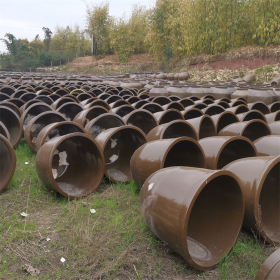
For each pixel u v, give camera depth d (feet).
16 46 145.18
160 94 34.94
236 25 68.28
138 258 8.79
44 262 8.48
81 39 143.13
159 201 8.54
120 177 14.61
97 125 18.76
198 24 72.43
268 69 55.67
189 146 12.30
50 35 175.11
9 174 12.21
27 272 8.08
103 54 133.28
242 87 33.40
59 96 28.76
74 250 8.93
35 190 12.68
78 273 8.12
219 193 9.83
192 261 7.91
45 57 132.26
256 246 9.55
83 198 12.28
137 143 15.64
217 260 8.65
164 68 88.99
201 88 36.35
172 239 8.00
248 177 9.72
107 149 16.76
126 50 112.27
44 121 19.85
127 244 9.39
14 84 37.78
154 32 90.89
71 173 14.33
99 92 35.40
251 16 66.13
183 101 28.02
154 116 19.02
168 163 13.88
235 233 9.11
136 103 24.58
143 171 11.69
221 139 12.92
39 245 9.16
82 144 13.79
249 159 10.57
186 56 83.46
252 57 61.82
